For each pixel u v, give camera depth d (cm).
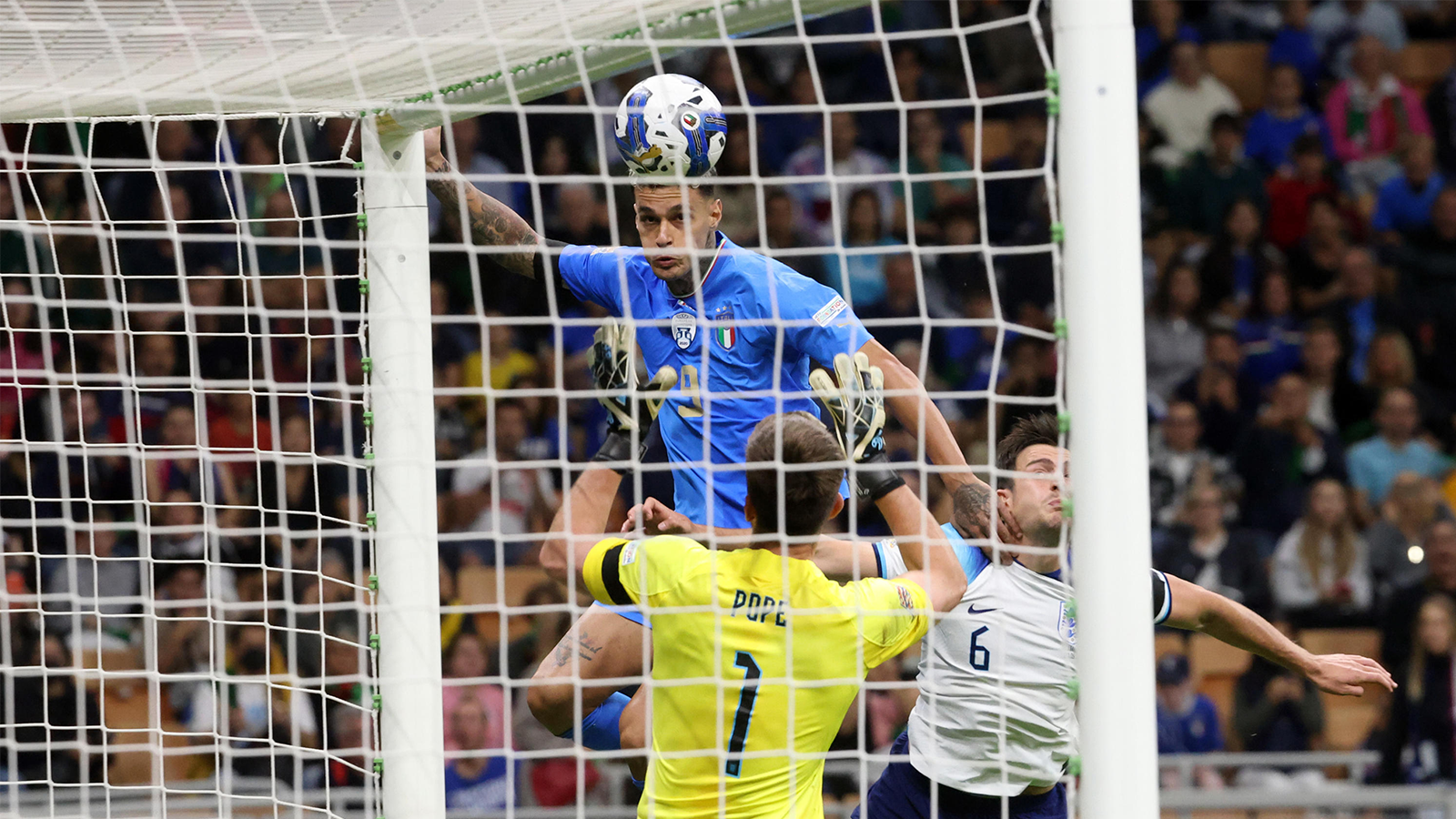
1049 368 3616
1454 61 4309
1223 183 4000
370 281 1545
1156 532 3431
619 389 1323
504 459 3403
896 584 1248
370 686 1678
